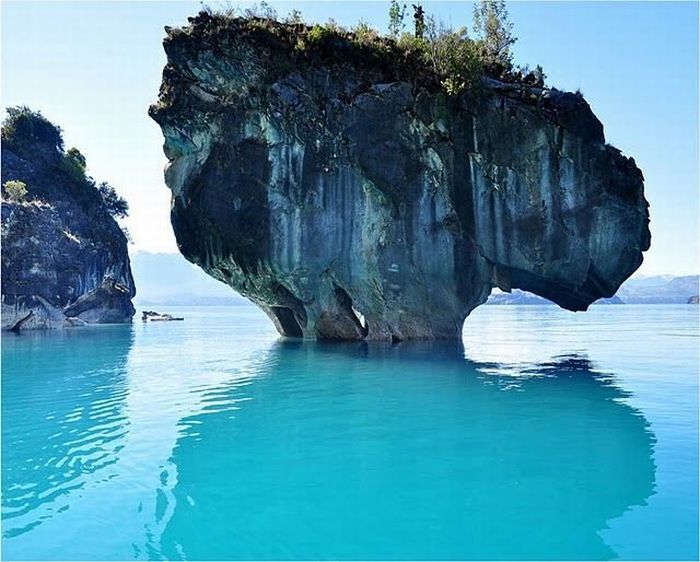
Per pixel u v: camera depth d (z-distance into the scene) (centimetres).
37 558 609
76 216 5809
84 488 805
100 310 5947
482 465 883
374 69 2662
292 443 1013
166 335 3800
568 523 675
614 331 3981
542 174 2556
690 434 1055
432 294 2709
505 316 7231
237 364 2092
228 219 2708
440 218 2669
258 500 757
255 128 2694
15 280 4634
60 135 6334
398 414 1230
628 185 2556
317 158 2694
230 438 1049
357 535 652
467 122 2598
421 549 618
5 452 974
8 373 1902
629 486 788
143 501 757
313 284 2791
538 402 1350
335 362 2083
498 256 2609
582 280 2591
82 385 1644
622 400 1371
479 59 2578
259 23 2639
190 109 2689
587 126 2561
